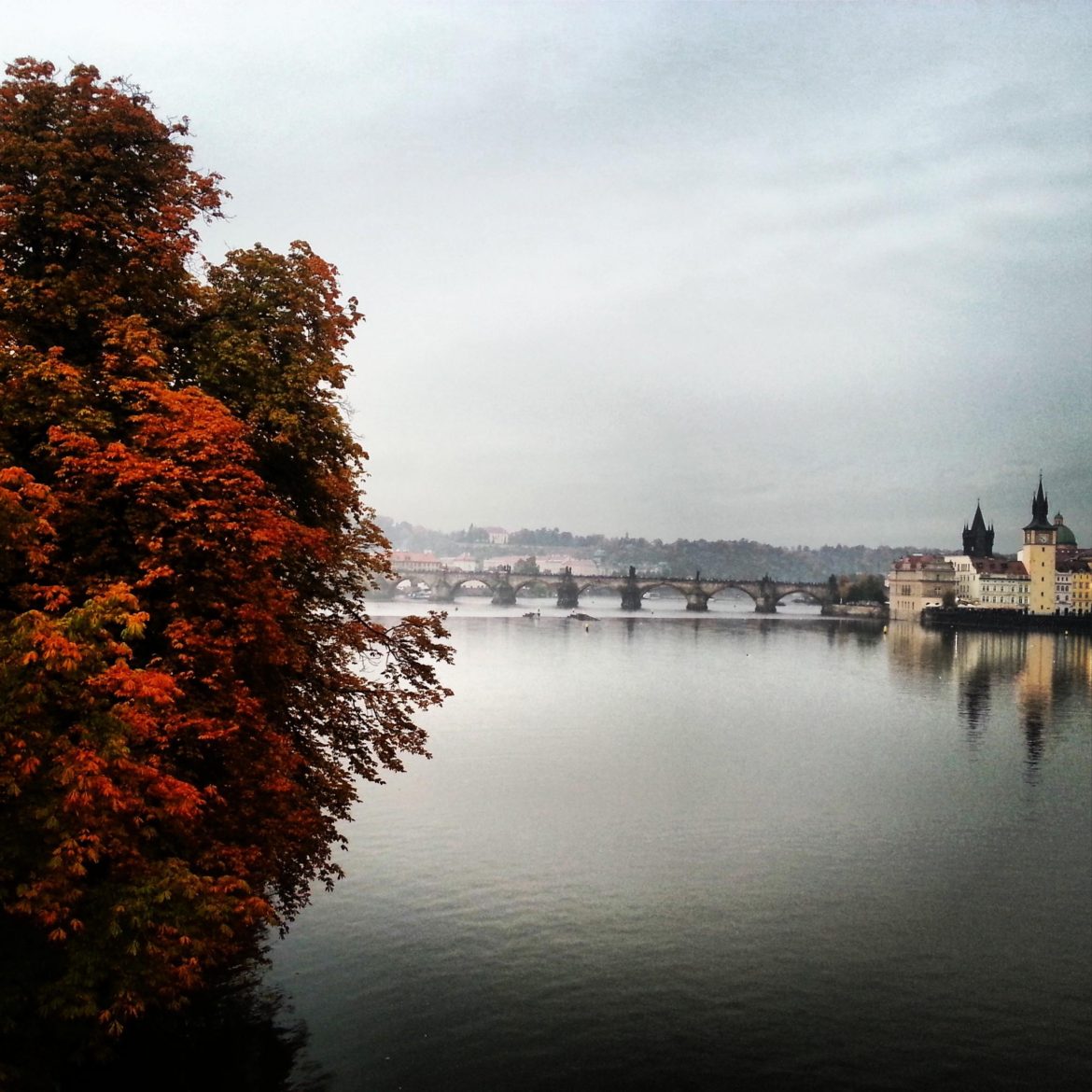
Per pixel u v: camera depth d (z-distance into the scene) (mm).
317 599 33500
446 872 51250
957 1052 34281
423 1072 31484
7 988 20766
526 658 175625
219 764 26219
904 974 40438
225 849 24375
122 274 27625
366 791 69125
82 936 20562
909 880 52375
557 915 45688
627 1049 33656
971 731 102188
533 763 80062
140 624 21156
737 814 65188
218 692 24984
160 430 24344
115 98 28125
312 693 32156
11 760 19375
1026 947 43531
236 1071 30797
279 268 31031
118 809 19703
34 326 26719
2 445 24375
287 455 29938
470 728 97250
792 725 104062
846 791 72625
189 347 29250
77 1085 27188
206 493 25000
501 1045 33500
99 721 20375
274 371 29516
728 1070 32625
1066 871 54375
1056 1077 32844
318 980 37719
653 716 108250
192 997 33250
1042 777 78562
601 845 57125
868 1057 33781
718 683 142375
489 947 41531
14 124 27516
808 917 46688
